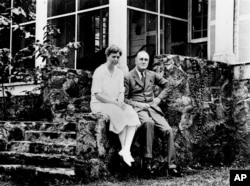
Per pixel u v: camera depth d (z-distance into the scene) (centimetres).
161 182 625
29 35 993
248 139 862
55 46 989
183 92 791
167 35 1002
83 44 978
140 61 728
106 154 668
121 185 603
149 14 959
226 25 902
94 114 670
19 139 820
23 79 959
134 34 920
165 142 707
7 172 713
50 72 894
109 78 711
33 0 1085
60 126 811
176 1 1034
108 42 916
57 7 1035
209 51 966
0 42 1112
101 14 943
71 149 716
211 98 845
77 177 654
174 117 772
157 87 788
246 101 867
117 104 686
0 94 1058
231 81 890
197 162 805
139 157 707
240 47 889
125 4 874
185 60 802
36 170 684
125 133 676
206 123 828
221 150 855
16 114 996
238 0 894
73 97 888
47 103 890
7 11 973
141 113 703
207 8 1043
